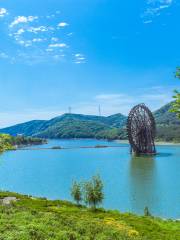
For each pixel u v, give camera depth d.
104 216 56.41
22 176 158.38
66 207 65.44
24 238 22.28
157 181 130.75
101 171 168.75
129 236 32.78
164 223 55.94
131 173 157.38
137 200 95.50
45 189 120.00
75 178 147.12
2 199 68.75
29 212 31.94
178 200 94.81
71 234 25.62
